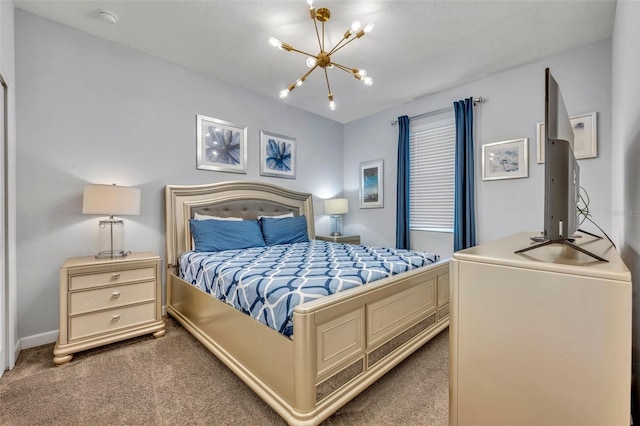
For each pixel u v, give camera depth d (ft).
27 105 7.39
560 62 9.22
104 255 7.94
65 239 7.91
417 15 7.43
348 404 4.98
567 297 2.74
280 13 7.42
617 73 6.84
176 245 9.77
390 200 14.33
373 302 5.47
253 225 10.66
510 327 3.07
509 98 10.37
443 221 12.48
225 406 4.98
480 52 9.17
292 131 13.91
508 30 8.05
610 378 2.54
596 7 7.07
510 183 10.34
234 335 5.80
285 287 5.09
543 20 7.61
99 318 6.91
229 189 11.23
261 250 9.48
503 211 10.48
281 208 12.94
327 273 5.96
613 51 7.74
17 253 7.25
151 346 7.18
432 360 6.44
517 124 10.18
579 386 2.68
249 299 5.42
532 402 2.94
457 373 3.43
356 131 15.88
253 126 12.35
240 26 7.97
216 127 11.15
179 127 10.21
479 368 3.27
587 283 2.64
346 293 5.00
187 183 10.40
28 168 7.40
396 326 6.03
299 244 11.13
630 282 2.45
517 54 9.30
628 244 5.16
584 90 8.77
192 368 6.17
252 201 11.88
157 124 9.69
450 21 7.66
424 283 6.96
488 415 3.21
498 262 3.15
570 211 3.53
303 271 6.16
